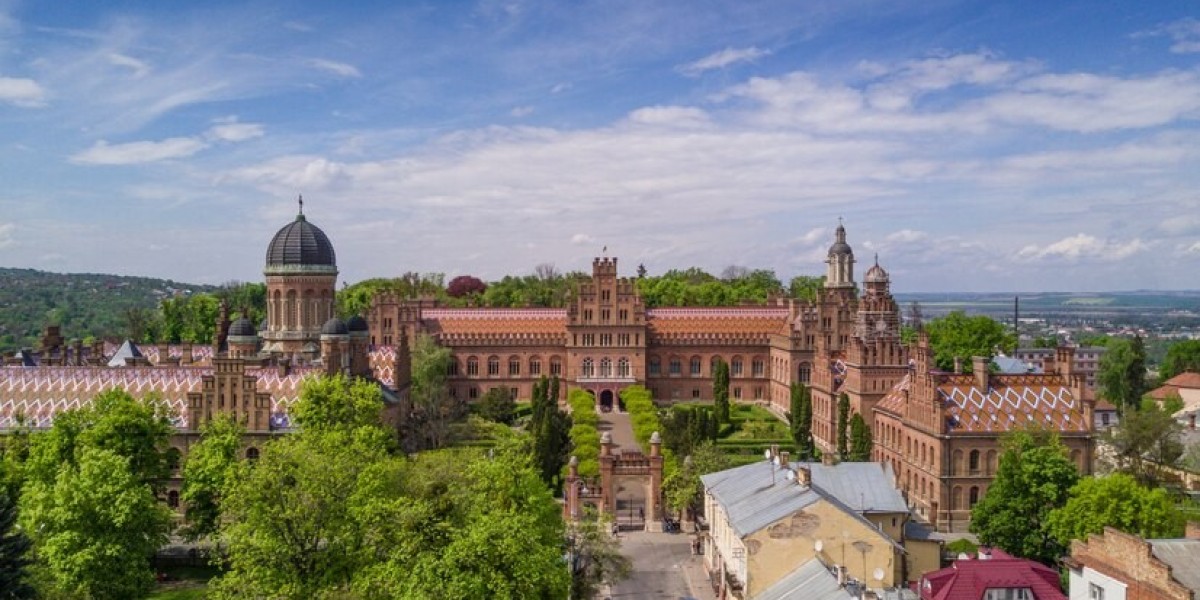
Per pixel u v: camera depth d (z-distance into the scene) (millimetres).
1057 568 97188
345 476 73625
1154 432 132750
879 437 147625
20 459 102500
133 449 97438
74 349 188750
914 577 90750
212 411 119750
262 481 70188
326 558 71125
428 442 156875
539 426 138000
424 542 66000
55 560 76312
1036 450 101625
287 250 158875
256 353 160250
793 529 77812
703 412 142375
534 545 64688
